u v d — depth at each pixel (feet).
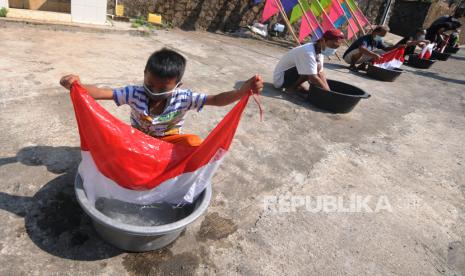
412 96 22.50
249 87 6.73
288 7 28.32
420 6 49.11
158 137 7.65
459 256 8.78
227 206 8.86
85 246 6.95
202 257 7.27
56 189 8.13
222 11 28.81
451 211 10.64
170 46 21.56
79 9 21.12
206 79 17.20
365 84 22.93
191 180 7.40
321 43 15.89
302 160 11.80
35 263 6.39
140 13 25.55
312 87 16.47
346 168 11.87
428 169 13.00
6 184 7.93
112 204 7.53
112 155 6.64
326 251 8.09
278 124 14.11
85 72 14.65
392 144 14.52
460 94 25.44
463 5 55.83
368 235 8.86
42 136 9.84
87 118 6.38
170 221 7.61
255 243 7.90
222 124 6.96
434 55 38.24
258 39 30.25
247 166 10.77
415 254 8.54
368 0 37.09
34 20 19.53
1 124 9.94
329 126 14.98
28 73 13.39
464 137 16.99
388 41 41.09
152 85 6.55
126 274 6.59
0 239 6.67
